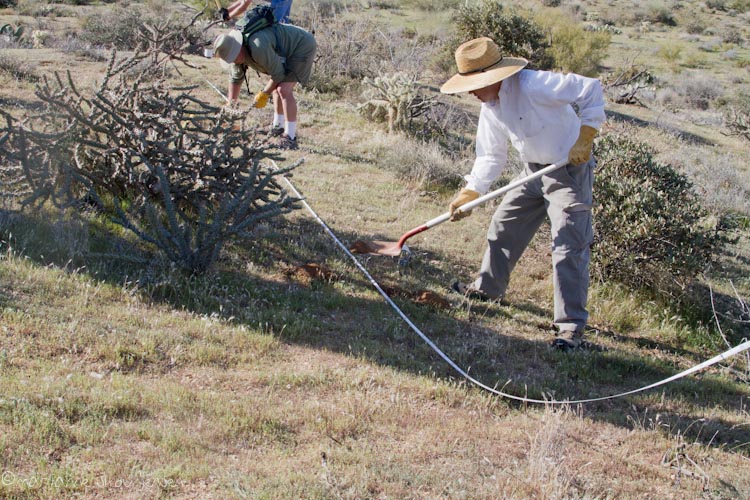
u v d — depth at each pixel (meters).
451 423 4.51
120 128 6.61
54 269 5.45
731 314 8.02
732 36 44.62
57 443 3.57
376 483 3.74
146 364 4.58
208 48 15.09
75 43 14.52
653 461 4.47
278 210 6.24
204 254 5.95
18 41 16.72
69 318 4.85
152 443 3.76
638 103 21.66
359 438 4.18
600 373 5.70
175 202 6.77
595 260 7.84
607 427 4.84
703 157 15.50
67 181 6.29
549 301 7.30
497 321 6.39
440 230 8.65
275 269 6.48
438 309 6.33
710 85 27.69
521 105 5.52
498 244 6.56
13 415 3.67
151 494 3.36
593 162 5.94
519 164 10.80
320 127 12.16
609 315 7.19
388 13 31.67
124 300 5.29
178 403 4.15
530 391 5.16
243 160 6.79
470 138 13.23
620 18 47.59
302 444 4.03
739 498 4.14
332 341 5.39
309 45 9.55
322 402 4.50
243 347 5.00
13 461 3.40
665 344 6.93
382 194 9.55
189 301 5.48
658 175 9.04
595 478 4.15
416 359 5.38
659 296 7.87
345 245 7.39
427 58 19.38
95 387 4.12
